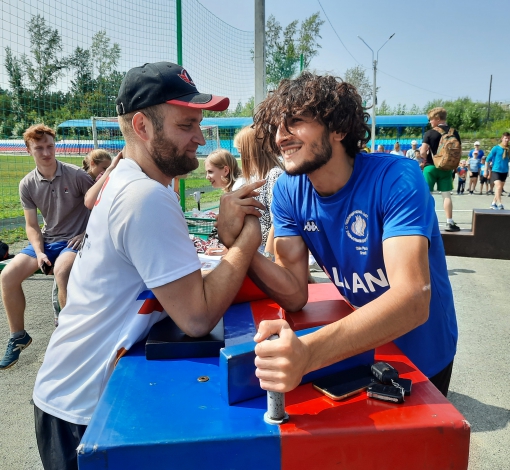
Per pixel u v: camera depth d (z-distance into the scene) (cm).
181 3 559
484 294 470
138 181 120
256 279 142
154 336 117
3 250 411
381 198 126
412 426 84
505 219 522
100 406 91
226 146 1309
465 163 1736
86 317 126
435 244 145
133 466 80
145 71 128
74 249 336
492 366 311
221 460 81
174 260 116
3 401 272
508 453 221
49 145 350
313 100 121
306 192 146
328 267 155
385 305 104
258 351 86
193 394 95
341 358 98
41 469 214
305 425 84
